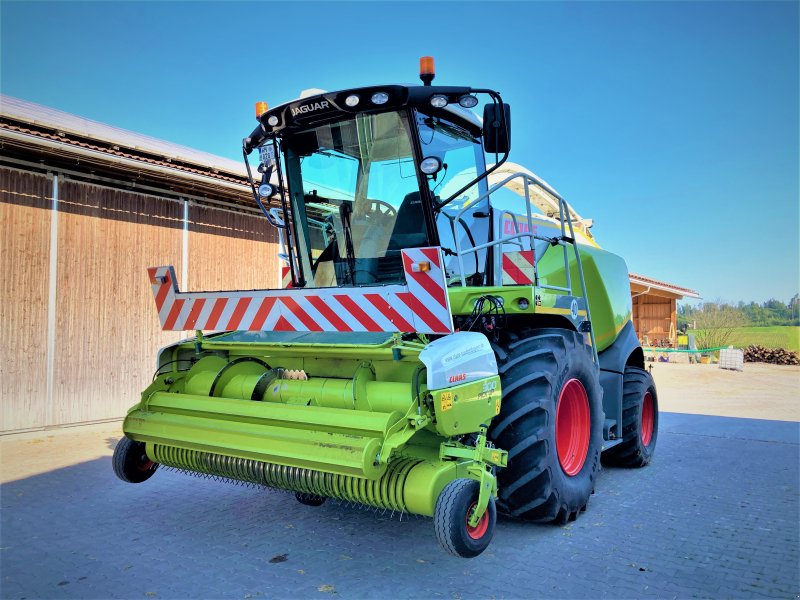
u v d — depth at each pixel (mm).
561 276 5648
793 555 3787
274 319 4031
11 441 7074
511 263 4258
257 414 3633
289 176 4941
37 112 8102
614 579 3428
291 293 3957
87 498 4957
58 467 5949
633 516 4559
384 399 3588
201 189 8875
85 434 7508
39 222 7465
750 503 4910
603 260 6316
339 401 3717
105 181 8062
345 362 4008
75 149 7105
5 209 7184
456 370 3297
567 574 3498
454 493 3088
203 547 3895
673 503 4902
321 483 3514
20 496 5000
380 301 3646
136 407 4223
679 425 8969
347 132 4617
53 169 7566
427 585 3346
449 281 4609
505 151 4016
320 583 3369
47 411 7520
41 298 7469
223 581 3393
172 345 4395
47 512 4594
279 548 3881
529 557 3744
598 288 6027
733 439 7809
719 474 5918
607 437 5492
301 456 3330
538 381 3902
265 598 3188
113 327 8156
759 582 3396
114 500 4902
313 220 4992
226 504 4797
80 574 3484
